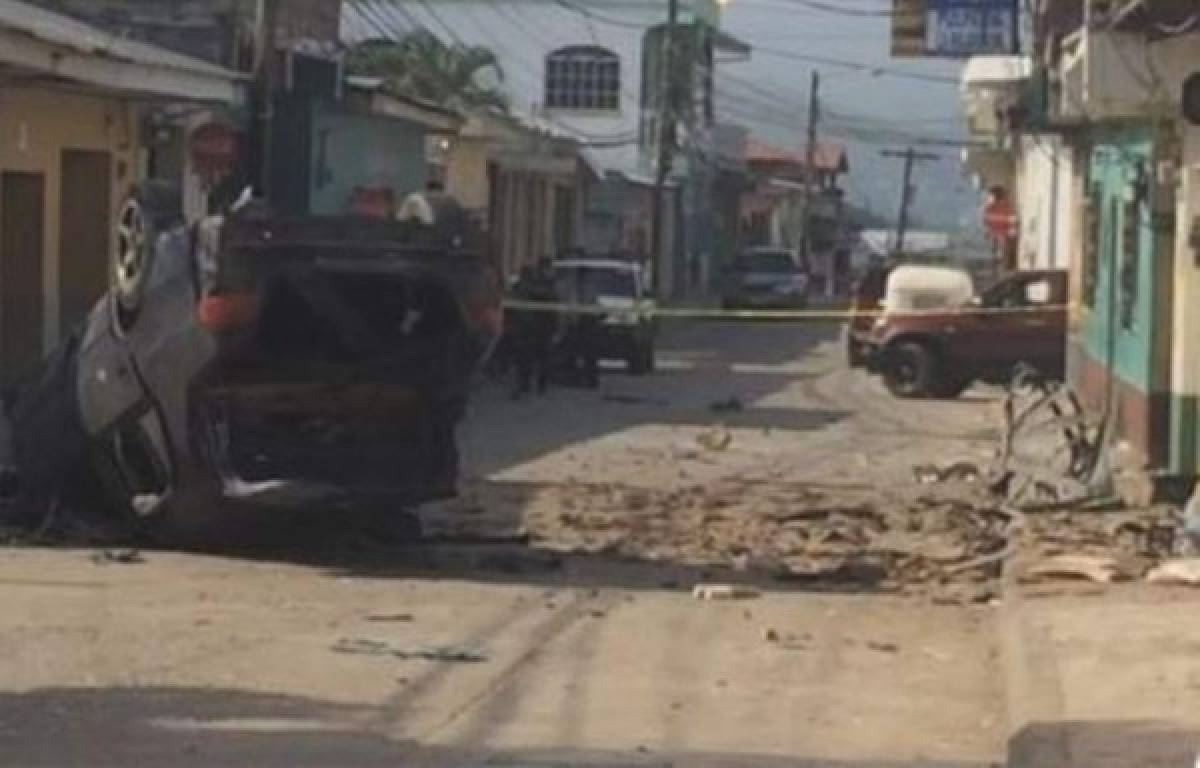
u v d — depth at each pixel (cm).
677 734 1809
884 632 2367
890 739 1806
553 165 9594
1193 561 2738
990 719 1900
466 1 12469
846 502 3612
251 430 2842
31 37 3878
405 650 2175
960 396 6400
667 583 2753
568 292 6931
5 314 4606
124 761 1648
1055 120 4666
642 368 7138
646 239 12481
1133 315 3997
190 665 2052
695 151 13825
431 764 1664
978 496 3734
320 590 2570
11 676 1975
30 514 3141
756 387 6719
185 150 5475
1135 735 1716
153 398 2845
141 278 2867
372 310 2864
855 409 5891
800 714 1911
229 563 2800
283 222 2798
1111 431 4175
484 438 4719
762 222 18162
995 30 6612
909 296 6444
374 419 2891
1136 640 2158
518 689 1997
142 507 2925
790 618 2456
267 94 5094
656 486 3841
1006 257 9319
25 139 4478
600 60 12488
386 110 6812
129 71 4491
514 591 2628
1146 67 3494
